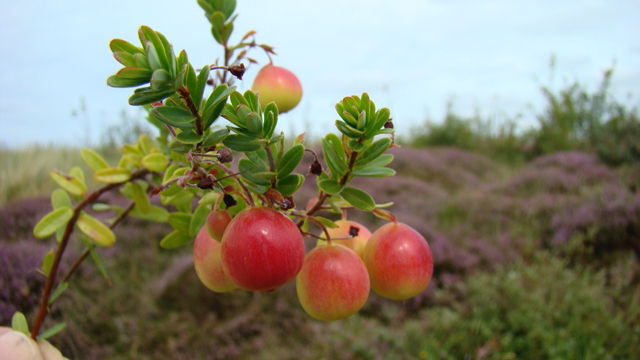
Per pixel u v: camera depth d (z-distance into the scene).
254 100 0.08
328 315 0.09
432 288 0.42
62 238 0.13
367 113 0.09
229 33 0.12
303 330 0.37
